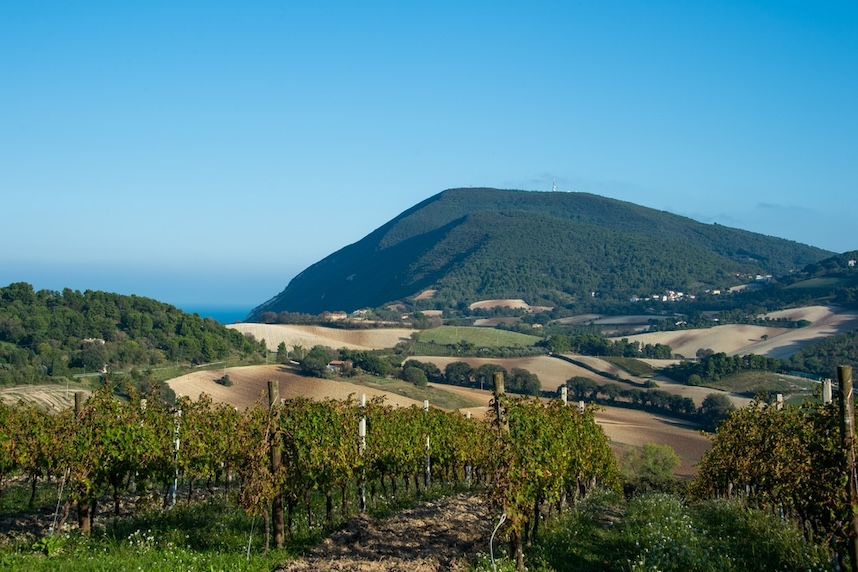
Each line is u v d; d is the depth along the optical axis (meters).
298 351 89.00
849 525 10.59
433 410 24.72
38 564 11.31
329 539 14.41
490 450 12.70
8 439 17.16
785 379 83.12
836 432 12.09
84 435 15.16
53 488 20.91
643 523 15.59
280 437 14.34
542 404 17.67
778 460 14.90
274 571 12.20
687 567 11.54
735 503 18.27
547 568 12.06
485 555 12.23
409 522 15.49
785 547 12.57
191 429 18.42
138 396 18.66
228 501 18.03
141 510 16.56
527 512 12.81
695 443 64.06
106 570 11.12
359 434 17.95
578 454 17.64
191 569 11.53
